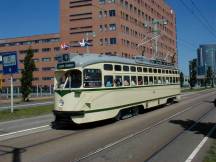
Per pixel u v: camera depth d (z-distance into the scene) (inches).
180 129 623.8
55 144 499.5
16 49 4886.8
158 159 392.2
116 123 727.7
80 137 558.9
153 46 4362.7
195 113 912.3
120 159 395.2
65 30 4010.8
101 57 711.1
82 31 3895.2
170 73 1178.6
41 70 4685.0
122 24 3725.4
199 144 475.5
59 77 673.6
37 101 1946.4
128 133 586.6
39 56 4702.3
